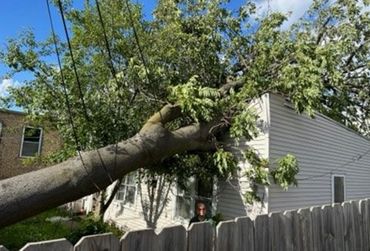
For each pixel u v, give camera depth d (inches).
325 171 391.9
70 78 303.3
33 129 406.6
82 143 295.7
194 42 355.9
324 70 338.3
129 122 305.3
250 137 282.7
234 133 275.9
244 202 312.7
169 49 334.3
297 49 335.3
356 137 479.8
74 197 164.7
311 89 288.8
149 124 219.8
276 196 308.5
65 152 302.4
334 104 579.5
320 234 162.4
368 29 545.3
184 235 97.3
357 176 471.8
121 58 325.4
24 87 335.3
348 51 526.9
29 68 316.2
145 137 203.0
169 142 216.4
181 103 241.0
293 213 145.6
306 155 358.9
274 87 314.5
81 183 165.5
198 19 384.2
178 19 363.9
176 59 348.8
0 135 644.1
